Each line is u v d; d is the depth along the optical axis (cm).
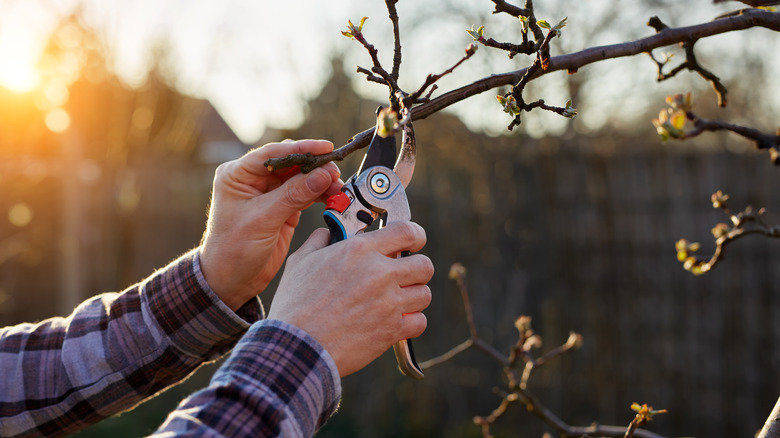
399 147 362
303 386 81
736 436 420
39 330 136
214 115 1689
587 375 468
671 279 439
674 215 437
